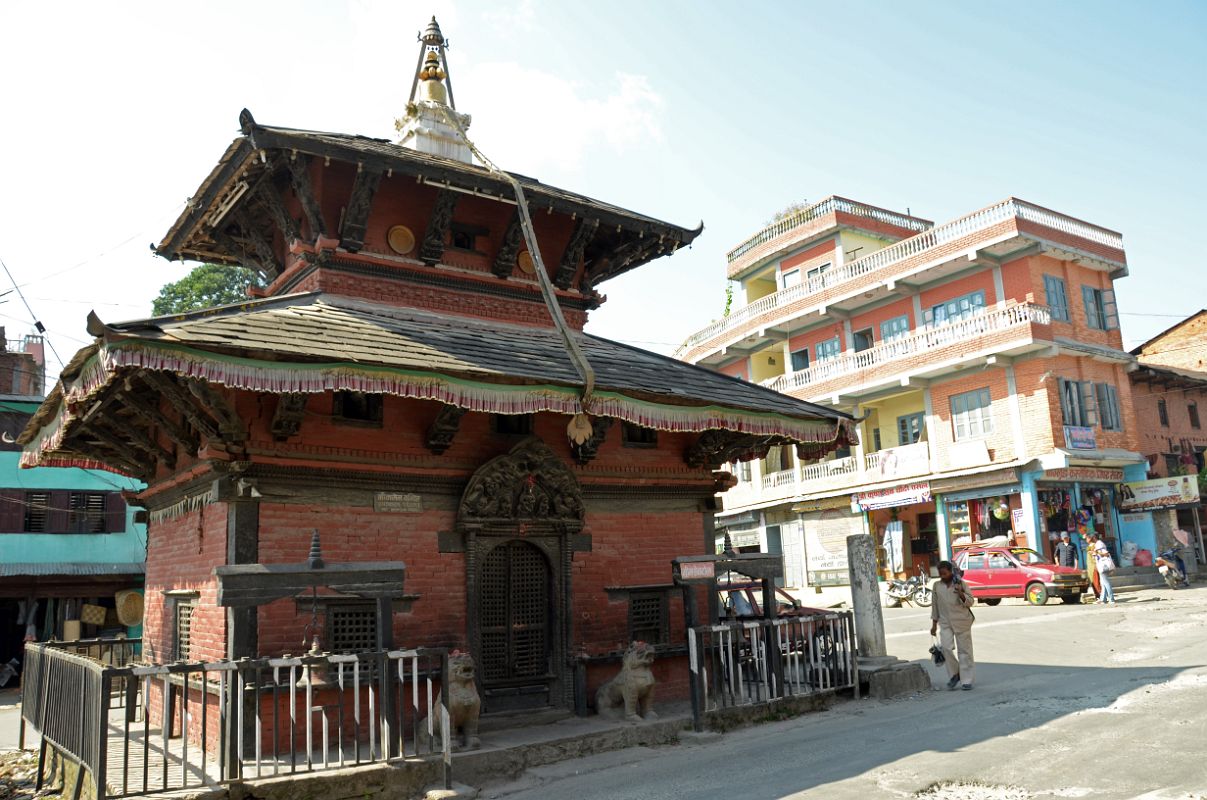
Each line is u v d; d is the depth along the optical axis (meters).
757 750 9.26
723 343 42.19
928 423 33.50
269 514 9.01
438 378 8.55
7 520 25.89
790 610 16.73
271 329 8.47
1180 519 35.56
